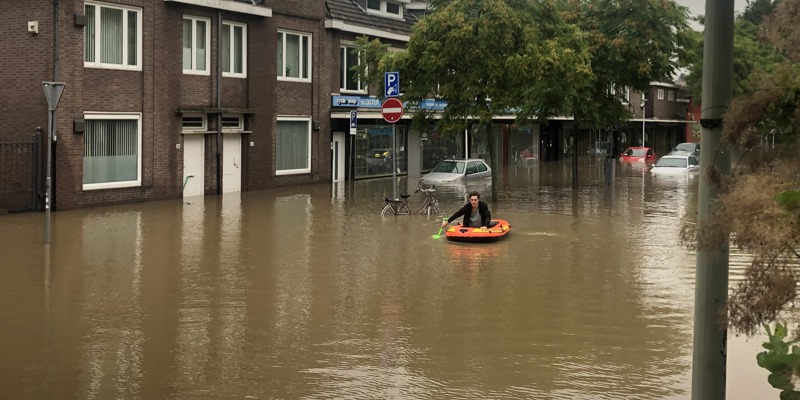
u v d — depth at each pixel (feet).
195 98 88.58
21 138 73.61
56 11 72.13
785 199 11.26
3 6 73.51
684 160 135.44
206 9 88.84
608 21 105.09
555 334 32.86
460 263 48.78
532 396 25.30
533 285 42.45
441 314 36.19
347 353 30.09
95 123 77.77
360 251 53.11
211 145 91.97
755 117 12.50
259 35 97.35
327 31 110.11
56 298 38.68
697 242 12.41
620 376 27.40
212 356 29.60
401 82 84.02
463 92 79.05
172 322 34.47
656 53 104.88
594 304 38.19
